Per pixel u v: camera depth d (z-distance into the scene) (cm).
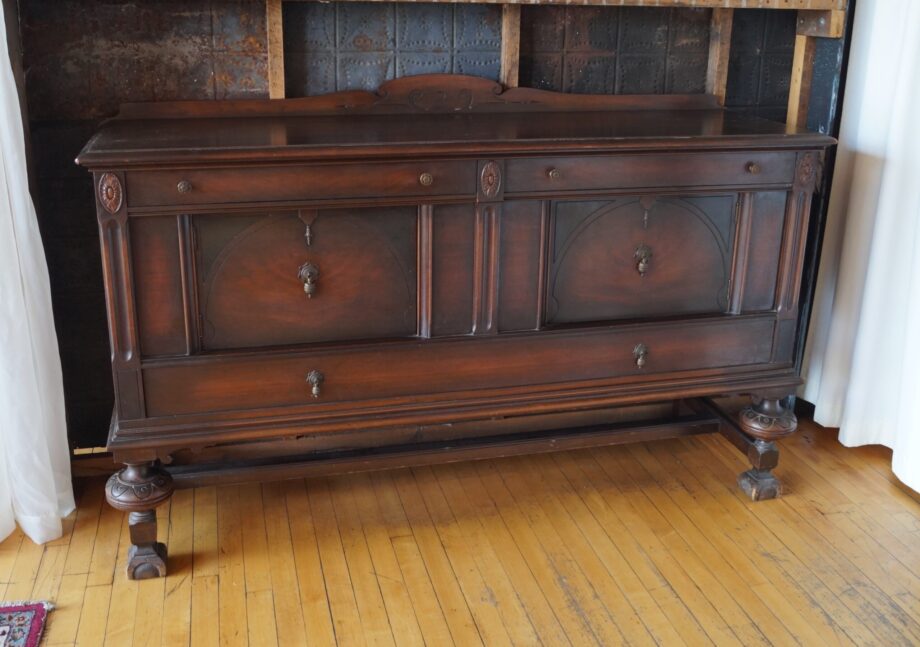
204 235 215
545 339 244
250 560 240
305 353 228
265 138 221
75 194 261
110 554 242
